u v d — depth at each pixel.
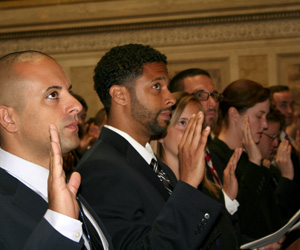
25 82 1.41
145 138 1.96
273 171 3.62
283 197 3.23
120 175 1.72
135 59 1.90
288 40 6.75
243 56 6.83
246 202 2.65
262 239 2.17
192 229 1.57
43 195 1.40
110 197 1.67
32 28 7.18
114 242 1.60
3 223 1.25
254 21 6.81
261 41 6.79
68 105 1.43
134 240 1.58
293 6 6.67
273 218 2.81
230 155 2.88
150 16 6.93
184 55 6.92
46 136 1.40
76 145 1.45
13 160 1.41
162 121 1.91
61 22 7.14
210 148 2.92
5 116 1.41
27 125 1.40
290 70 6.76
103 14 7.04
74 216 1.17
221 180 2.69
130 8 6.98
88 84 7.12
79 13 7.10
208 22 6.86
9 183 1.36
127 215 1.64
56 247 1.13
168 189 1.96
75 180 1.23
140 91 1.89
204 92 2.85
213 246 2.05
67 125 1.43
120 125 1.92
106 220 1.64
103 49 7.09
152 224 1.62
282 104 4.80
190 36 6.92
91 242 1.43
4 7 7.26
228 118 3.01
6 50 7.29
